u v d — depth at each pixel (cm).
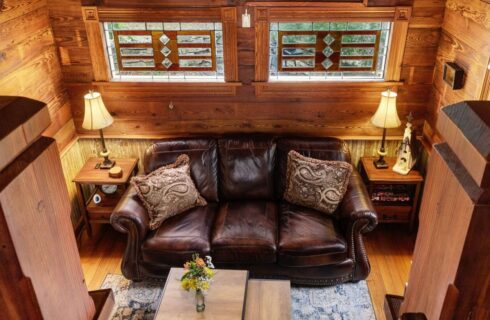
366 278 340
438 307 52
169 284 278
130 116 391
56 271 55
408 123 362
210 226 332
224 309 258
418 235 60
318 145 362
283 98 378
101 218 377
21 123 46
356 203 319
